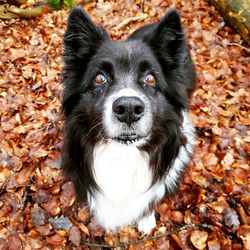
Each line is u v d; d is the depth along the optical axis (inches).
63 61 17.0
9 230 20.1
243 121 26.3
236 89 29.3
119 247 19.9
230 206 21.2
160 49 17.7
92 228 20.5
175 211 21.1
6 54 33.1
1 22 36.9
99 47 17.5
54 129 25.5
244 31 33.5
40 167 23.2
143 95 16.0
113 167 17.8
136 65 16.8
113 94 15.8
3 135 25.4
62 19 37.9
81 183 19.1
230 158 23.5
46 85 29.7
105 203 19.1
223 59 32.0
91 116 16.6
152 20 37.7
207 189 22.1
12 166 23.2
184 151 20.4
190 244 19.8
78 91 17.2
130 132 15.7
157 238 20.1
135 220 20.1
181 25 17.0
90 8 39.4
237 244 19.5
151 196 19.3
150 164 18.0
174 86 17.8
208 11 37.5
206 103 27.5
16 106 27.6
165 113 17.3
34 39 35.1
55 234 20.0
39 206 21.2
